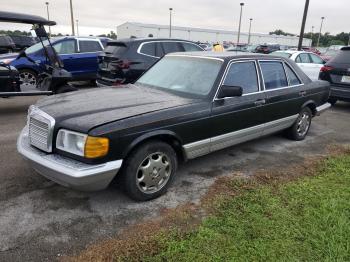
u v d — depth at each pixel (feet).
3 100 30.45
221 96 13.93
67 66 36.24
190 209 11.66
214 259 9.02
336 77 28.48
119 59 26.94
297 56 39.93
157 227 10.54
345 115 28.43
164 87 14.99
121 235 10.11
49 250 9.39
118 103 12.55
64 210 11.42
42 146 11.39
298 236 10.12
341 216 11.19
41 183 13.26
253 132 16.21
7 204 11.67
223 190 13.08
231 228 10.43
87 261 8.93
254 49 105.19
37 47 34.91
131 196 11.80
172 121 12.17
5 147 17.39
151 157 11.88
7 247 9.46
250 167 15.65
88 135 10.32
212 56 15.44
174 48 29.68
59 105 12.32
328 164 16.24
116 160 10.84
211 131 13.78
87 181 10.33
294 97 18.26
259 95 15.97
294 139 20.02
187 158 13.34
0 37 72.95
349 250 9.49
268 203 11.98
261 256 9.17
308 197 12.55
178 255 9.12
